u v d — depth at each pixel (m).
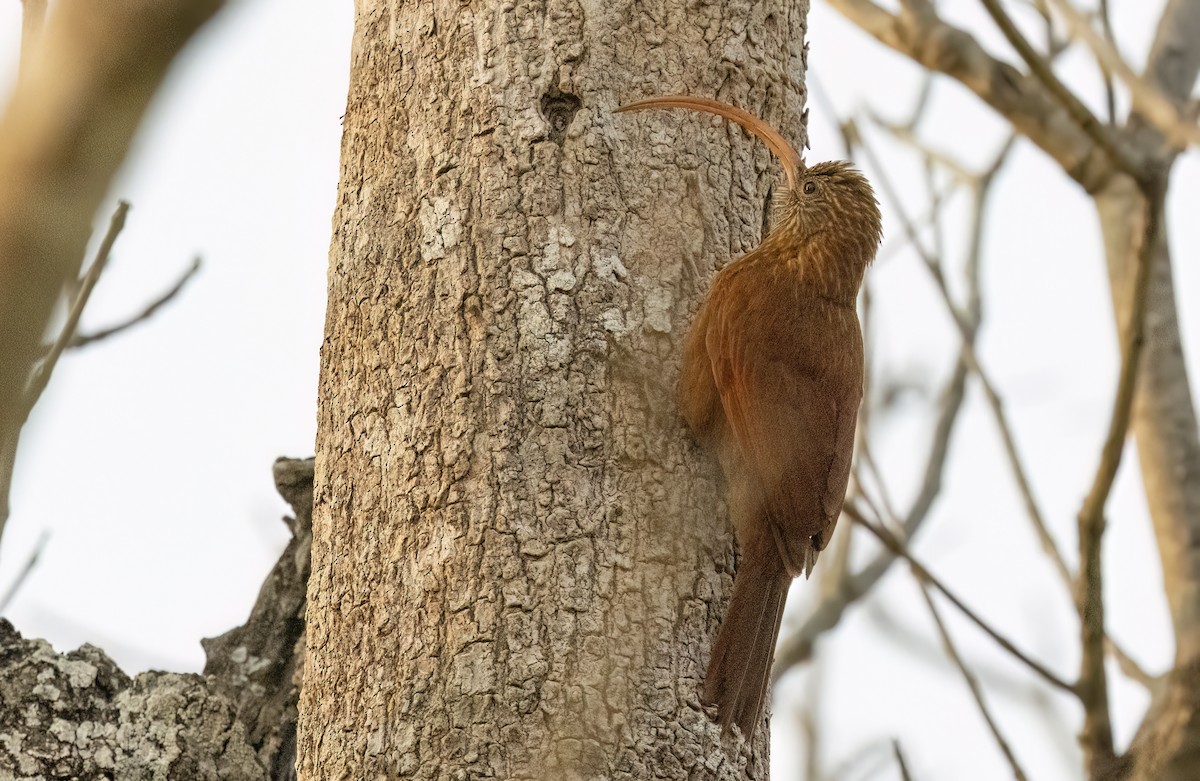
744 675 8.66
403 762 8.45
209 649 10.80
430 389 8.93
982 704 8.99
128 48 3.35
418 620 8.66
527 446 8.76
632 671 8.56
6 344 3.50
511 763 8.30
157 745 9.48
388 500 8.93
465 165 9.22
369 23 9.88
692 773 8.55
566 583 8.58
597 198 9.16
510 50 9.32
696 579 8.94
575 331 8.96
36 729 9.27
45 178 3.41
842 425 9.70
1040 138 12.72
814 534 9.50
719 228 9.60
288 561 11.03
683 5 9.67
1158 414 12.16
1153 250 9.04
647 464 8.92
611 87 9.36
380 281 9.28
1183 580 11.55
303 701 9.21
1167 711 8.02
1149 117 12.27
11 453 6.30
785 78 10.11
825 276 10.04
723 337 9.23
